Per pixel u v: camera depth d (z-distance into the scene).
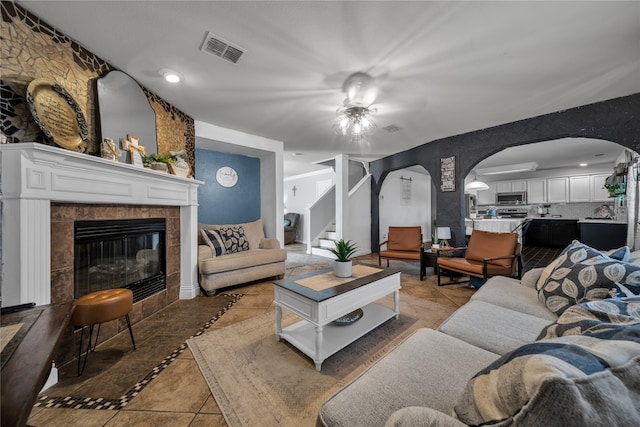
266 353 1.78
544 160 5.82
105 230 1.96
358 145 4.46
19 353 0.80
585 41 1.72
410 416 0.60
